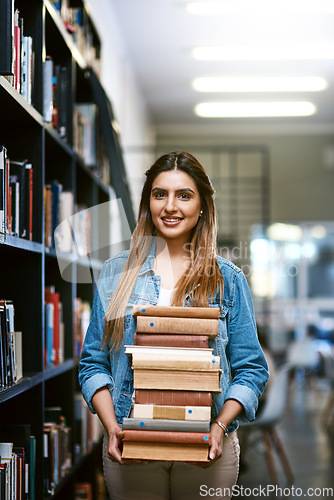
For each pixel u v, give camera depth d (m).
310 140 10.36
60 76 2.89
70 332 2.94
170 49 6.62
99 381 1.80
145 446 1.68
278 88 8.04
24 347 2.38
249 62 7.04
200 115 9.38
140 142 8.02
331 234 10.66
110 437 1.71
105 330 1.84
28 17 2.40
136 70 7.27
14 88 2.10
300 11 5.64
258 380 1.82
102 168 3.71
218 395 1.80
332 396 6.69
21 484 2.13
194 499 1.81
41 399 2.37
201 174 1.87
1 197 1.92
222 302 1.84
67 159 2.94
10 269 2.39
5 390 1.88
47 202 2.62
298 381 9.83
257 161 10.30
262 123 9.93
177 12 5.68
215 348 1.79
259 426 4.21
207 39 6.34
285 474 4.60
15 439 2.20
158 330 1.74
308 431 6.22
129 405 1.78
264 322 9.51
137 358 1.70
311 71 7.36
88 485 3.21
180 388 1.69
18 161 2.38
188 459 1.67
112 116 3.71
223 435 1.75
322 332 10.70
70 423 2.97
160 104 8.75
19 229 2.21
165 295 1.84
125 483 1.79
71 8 3.51
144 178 1.94
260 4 5.50
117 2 5.44
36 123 2.34
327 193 10.40
